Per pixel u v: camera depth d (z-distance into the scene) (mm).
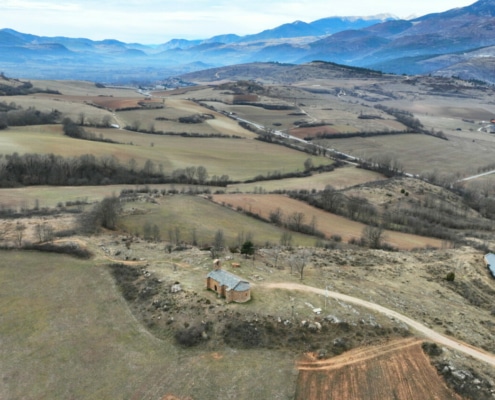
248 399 46531
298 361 52500
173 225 100125
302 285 69875
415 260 94500
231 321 57781
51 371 49625
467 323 66875
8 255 74688
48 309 60594
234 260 77875
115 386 47812
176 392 47156
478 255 99312
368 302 67062
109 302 62844
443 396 48281
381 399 47375
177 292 63906
